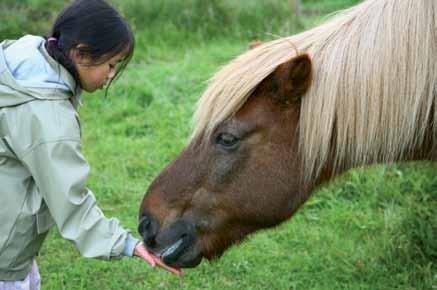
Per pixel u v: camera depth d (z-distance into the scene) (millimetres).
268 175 2637
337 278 3906
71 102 2510
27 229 2488
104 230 2461
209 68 7578
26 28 8328
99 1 2438
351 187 4836
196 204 2672
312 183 2689
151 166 5418
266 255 4141
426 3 2488
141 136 6133
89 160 5547
